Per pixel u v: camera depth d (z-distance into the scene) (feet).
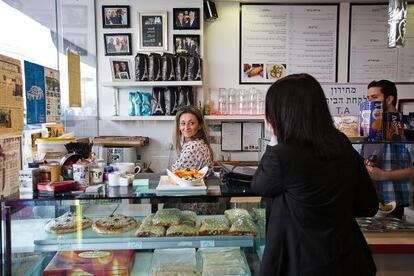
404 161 5.64
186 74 10.29
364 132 5.48
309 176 3.52
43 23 7.66
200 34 10.90
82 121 9.92
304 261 3.56
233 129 11.54
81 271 4.52
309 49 11.42
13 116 4.42
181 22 10.87
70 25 9.21
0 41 5.92
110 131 11.22
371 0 11.23
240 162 10.94
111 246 4.44
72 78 6.78
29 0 6.98
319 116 3.69
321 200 3.56
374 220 5.82
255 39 11.41
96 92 11.06
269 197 3.84
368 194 4.07
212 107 11.48
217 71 11.49
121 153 10.32
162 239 4.51
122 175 4.63
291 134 3.71
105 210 4.78
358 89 11.48
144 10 10.84
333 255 3.56
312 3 11.31
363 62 11.42
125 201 4.09
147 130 11.25
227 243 4.58
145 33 10.86
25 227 4.19
